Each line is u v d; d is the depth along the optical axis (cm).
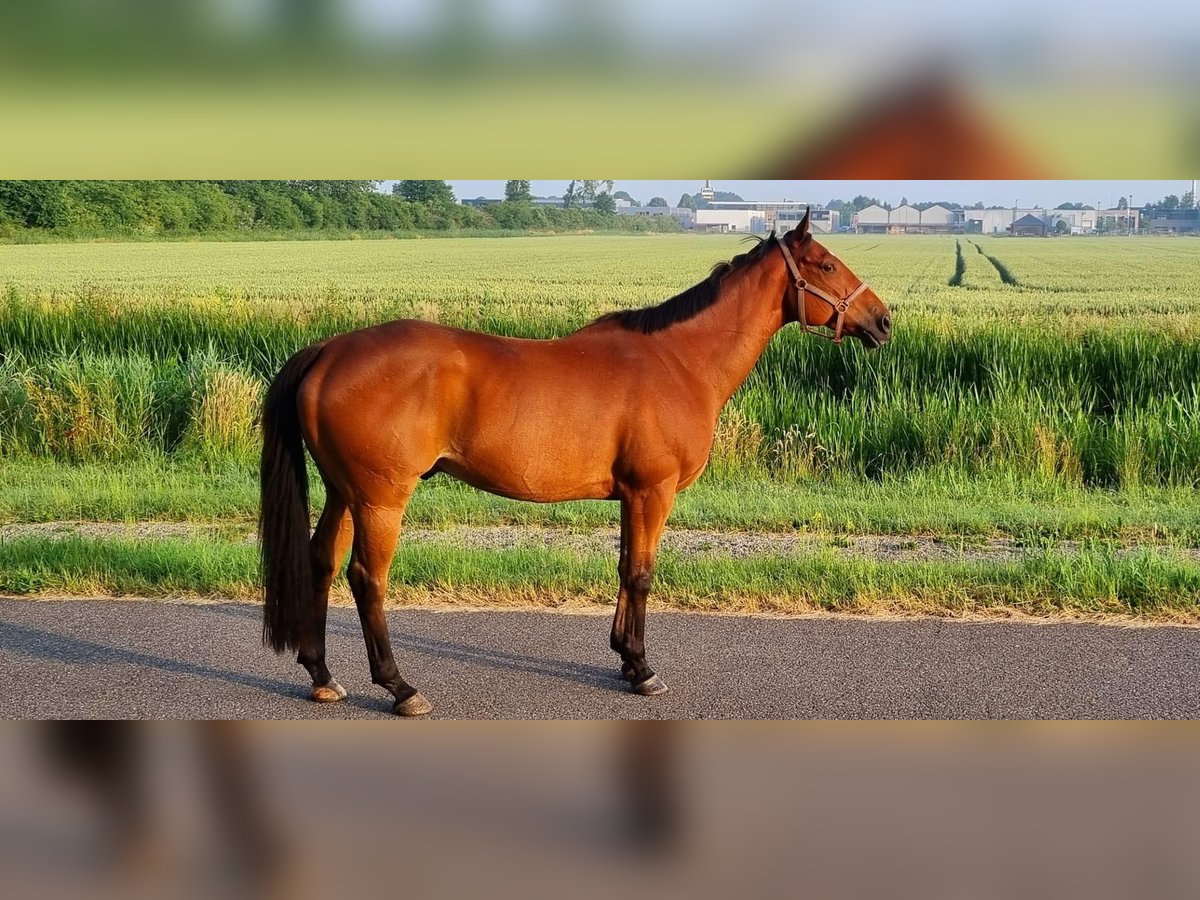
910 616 634
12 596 668
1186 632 604
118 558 707
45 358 1380
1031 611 639
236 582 682
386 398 484
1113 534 830
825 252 565
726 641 594
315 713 512
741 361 556
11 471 1007
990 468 1041
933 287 3200
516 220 7931
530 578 680
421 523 858
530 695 530
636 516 529
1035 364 1360
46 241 4722
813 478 1048
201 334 1594
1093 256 5244
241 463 1062
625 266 4141
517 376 501
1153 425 1068
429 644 596
